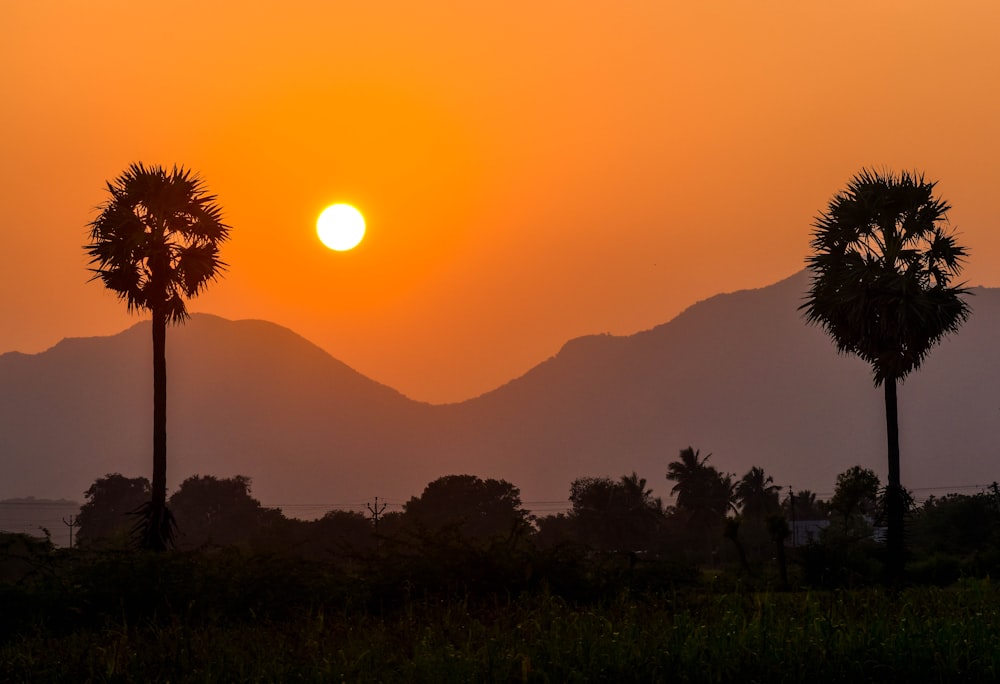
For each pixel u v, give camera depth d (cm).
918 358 9969
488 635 4212
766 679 3744
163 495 9606
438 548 6012
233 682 3794
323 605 5775
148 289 10081
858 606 4750
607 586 5847
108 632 4694
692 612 4678
